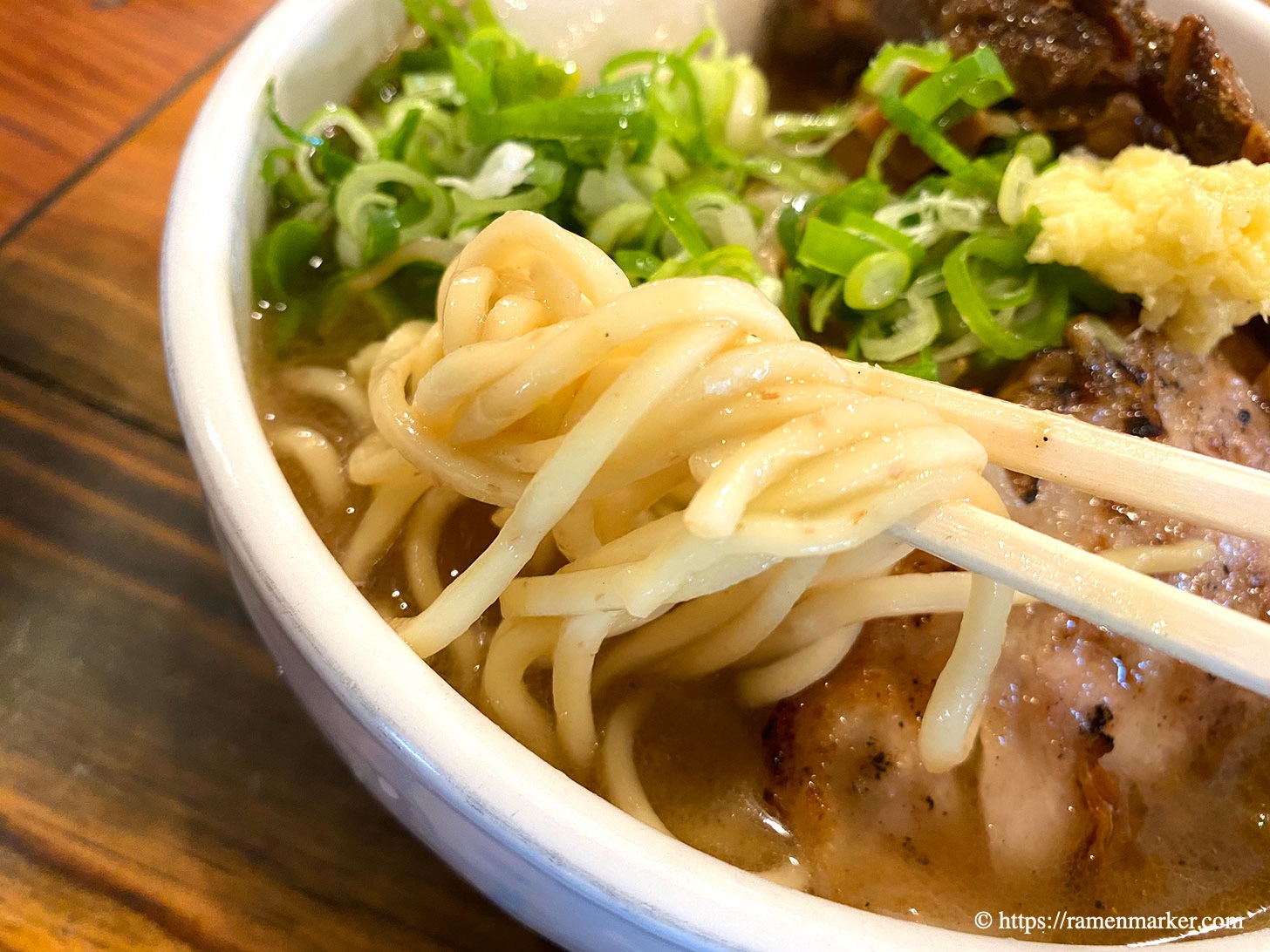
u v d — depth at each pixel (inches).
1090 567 3.8
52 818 4.8
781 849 4.7
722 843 4.7
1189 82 6.1
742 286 4.1
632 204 6.2
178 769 5.0
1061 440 4.2
